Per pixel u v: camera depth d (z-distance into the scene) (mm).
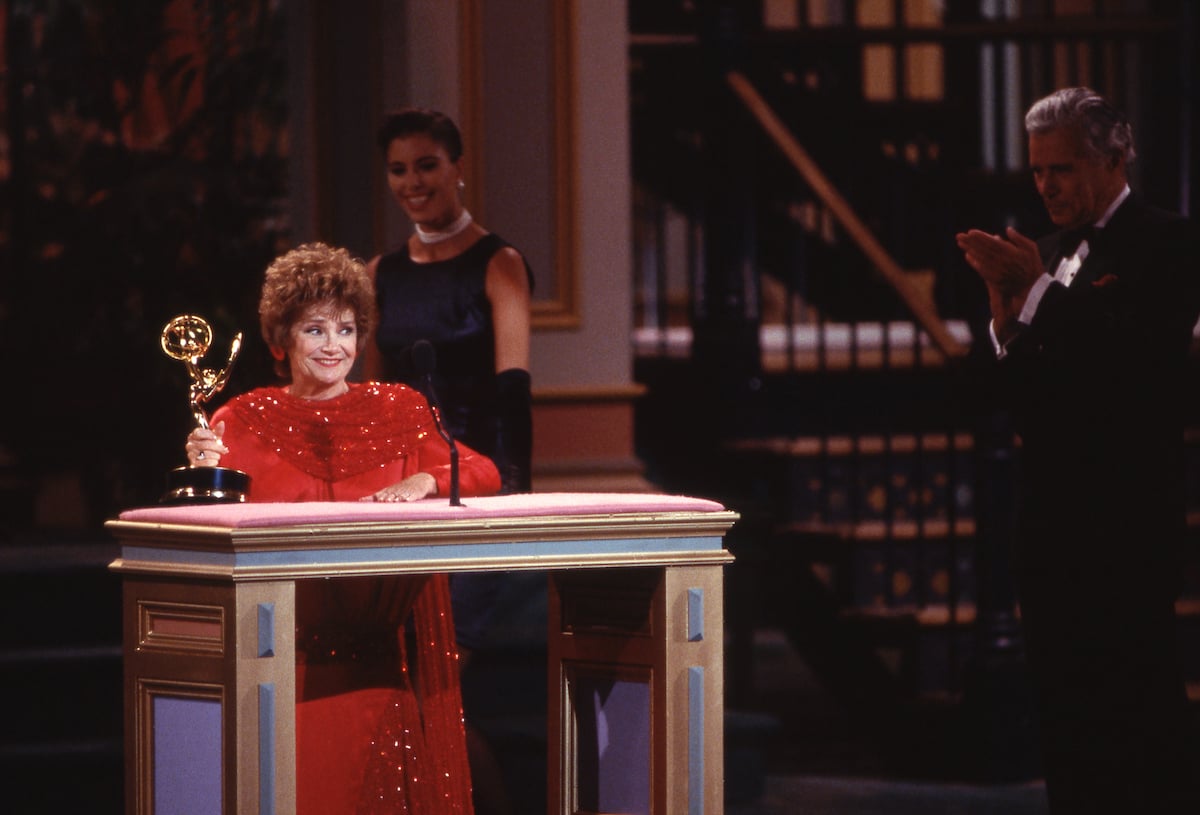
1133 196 14492
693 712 11570
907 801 19391
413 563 10727
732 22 24453
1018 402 14141
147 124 28406
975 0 30312
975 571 20625
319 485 12500
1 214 27562
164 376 25766
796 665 29594
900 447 23672
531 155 21719
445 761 12719
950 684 21172
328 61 22359
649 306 36250
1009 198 22641
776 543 22812
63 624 19453
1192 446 23641
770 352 26281
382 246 21422
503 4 21547
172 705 10773
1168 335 13945
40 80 27250
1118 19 27016
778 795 19766
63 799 18094
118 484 27109
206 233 26219
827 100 26656
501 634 20312
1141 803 14031
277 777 10383
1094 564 13852
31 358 26672
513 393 15648
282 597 10398
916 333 22344
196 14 27594
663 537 11523
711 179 24547
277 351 12789
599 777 12219
